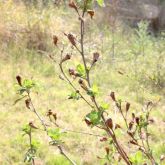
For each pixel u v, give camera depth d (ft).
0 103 21.72
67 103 22.85
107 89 25.71
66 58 7.64
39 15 32.22
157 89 25.67
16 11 31.86
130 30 40.70
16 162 17.01
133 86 26.32
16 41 29.04
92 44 32.65
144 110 8.47
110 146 9.58
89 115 6.97
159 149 18.43
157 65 28.73
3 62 26.71
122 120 20.74
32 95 22.90
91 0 7.00
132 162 7.43
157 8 46.91
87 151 18.39
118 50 32.86
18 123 19.98
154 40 37.50
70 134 19.34
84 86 7.13
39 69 26.61
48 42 29.60
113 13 40.83
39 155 17.43
